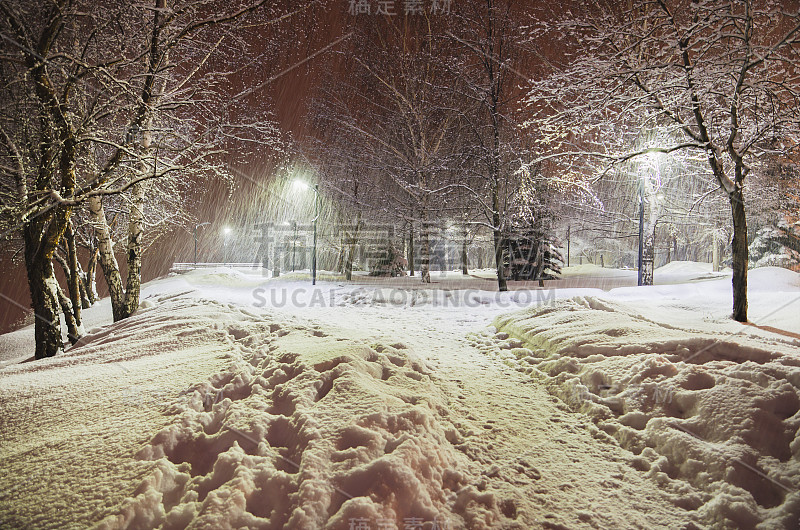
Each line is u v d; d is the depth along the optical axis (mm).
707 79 9531
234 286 21188
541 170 17938
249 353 5738
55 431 3902
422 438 3520
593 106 10531
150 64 10297
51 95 8930
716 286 13273
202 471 3318
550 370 5805
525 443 4129
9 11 8375
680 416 4184
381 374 4867
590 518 3174
